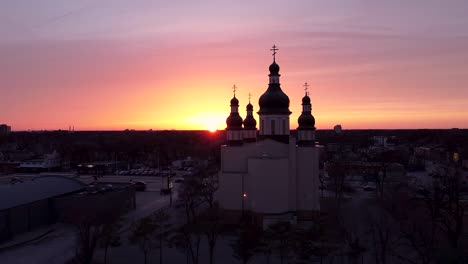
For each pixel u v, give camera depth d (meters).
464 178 144.50
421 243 69.31
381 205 101.06
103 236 70.81
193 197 101.94
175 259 68.88
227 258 68.75
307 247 60.78
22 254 73.25
